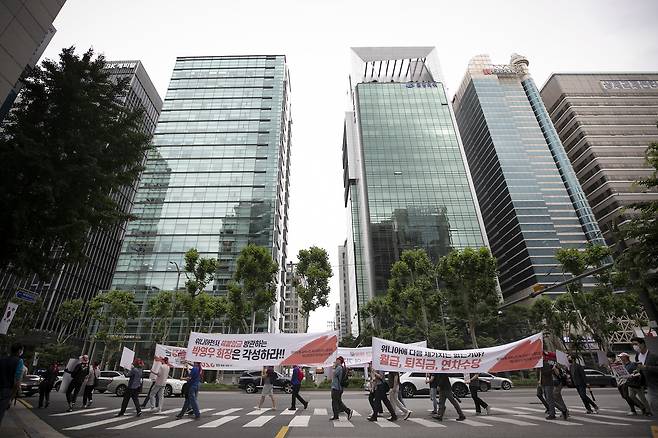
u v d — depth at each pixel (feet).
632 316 144.46
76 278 206.59
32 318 136.98
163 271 190.29
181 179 218.59
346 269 463.42
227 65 272.10
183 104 250.57
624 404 46.26
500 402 52.42
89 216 35.12
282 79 264.72
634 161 289.53
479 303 111.55
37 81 34.76
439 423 31.53
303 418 35.35
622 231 40.50
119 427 28.76
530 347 37.24
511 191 268.41
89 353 168.96
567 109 323.98
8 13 33.14
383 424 31.14
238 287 114.52
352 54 365.40
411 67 375.25
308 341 41.88
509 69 336.29
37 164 28.81
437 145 274.57
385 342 37.14
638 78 336.90
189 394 34.86
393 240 237.45
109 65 272.31
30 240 32.45
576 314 144.77
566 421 31.40
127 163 38.29
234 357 42.04
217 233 201.67
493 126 300.81
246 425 30.27
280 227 235.81
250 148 230.89
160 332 147.54
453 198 251.39
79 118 33.96
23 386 58.08
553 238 248.32
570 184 273.54
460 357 37.50
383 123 286.66
